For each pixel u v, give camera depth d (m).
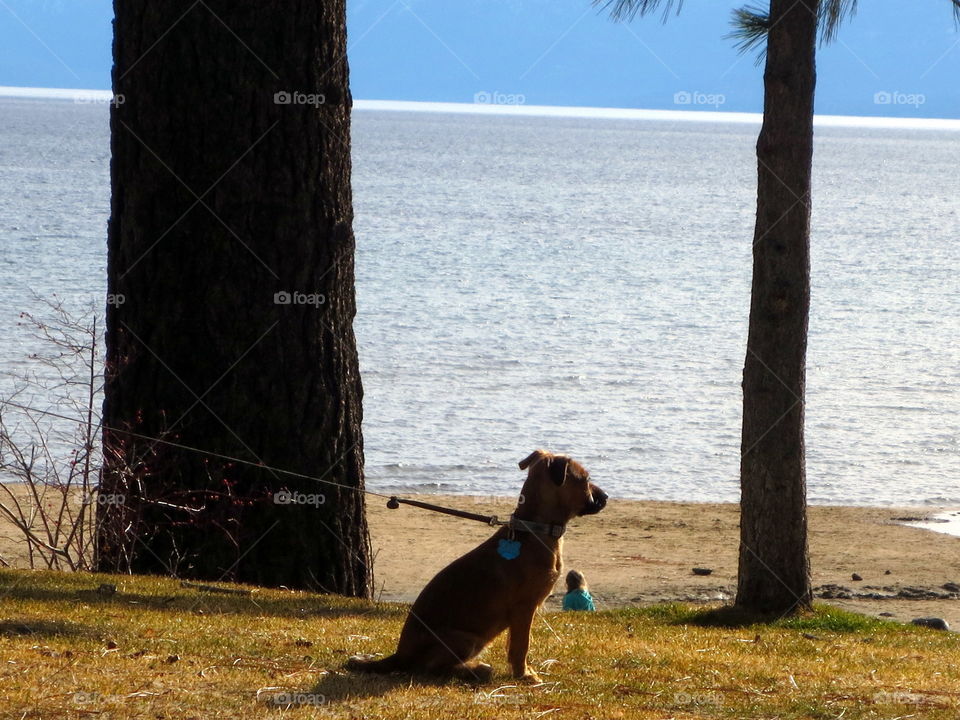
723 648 9.17
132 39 10.97
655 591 14.21
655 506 19.92
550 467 6.73
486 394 29.81
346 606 9.95
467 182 130.12
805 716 6.59
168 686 6.36
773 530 11.13
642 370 34.22
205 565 10.97
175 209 10.96
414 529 17.44
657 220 95.25
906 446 25.95
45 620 7.93
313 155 11.06
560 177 147.12
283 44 10.86
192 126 10.86
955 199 136.12
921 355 38.88
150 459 10.98
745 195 129.25
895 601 14.05
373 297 46.97
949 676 8.15
